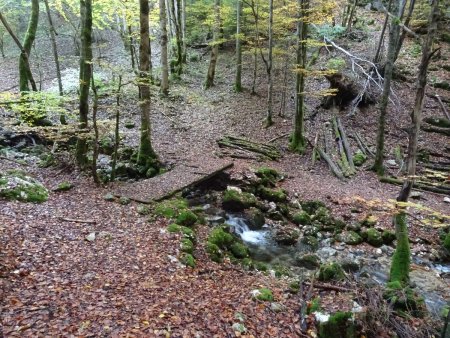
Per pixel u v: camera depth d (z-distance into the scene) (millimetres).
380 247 9445
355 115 16812
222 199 11008
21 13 24922
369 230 9789
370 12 24406
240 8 19453
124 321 4570
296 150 14875
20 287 4891
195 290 5820
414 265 8484
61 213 7852
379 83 17234
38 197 8320
